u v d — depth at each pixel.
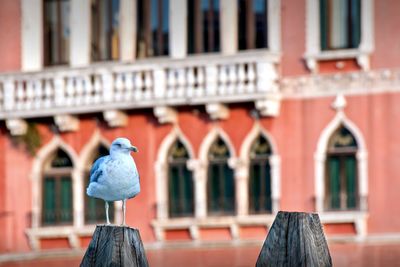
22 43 40.88
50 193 41.00
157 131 39.91
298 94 38.50
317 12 38.28
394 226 37.47
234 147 39.19
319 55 38.06
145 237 39.72
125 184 15.34
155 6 39.81
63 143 40.88
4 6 40.97
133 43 39.97
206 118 39.47
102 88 39.69
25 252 40.66
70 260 38.53
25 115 40.34
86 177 40.84
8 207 41.03
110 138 40.38
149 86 39.28
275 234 13.97
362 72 37.94
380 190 37.72
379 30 37.72
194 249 38.38
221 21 39.09
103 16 40.28
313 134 38.44
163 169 39.78
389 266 31.36
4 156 41.12
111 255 13.87
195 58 38.66
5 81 40.44
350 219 37.53
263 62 38.12
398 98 37.69
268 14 38.75
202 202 39.34
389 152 37.72
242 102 38.97
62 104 40.00
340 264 31.94
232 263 33.84
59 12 40.66
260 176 39.09
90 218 40.69
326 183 38.31
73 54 40.34
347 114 38.09
